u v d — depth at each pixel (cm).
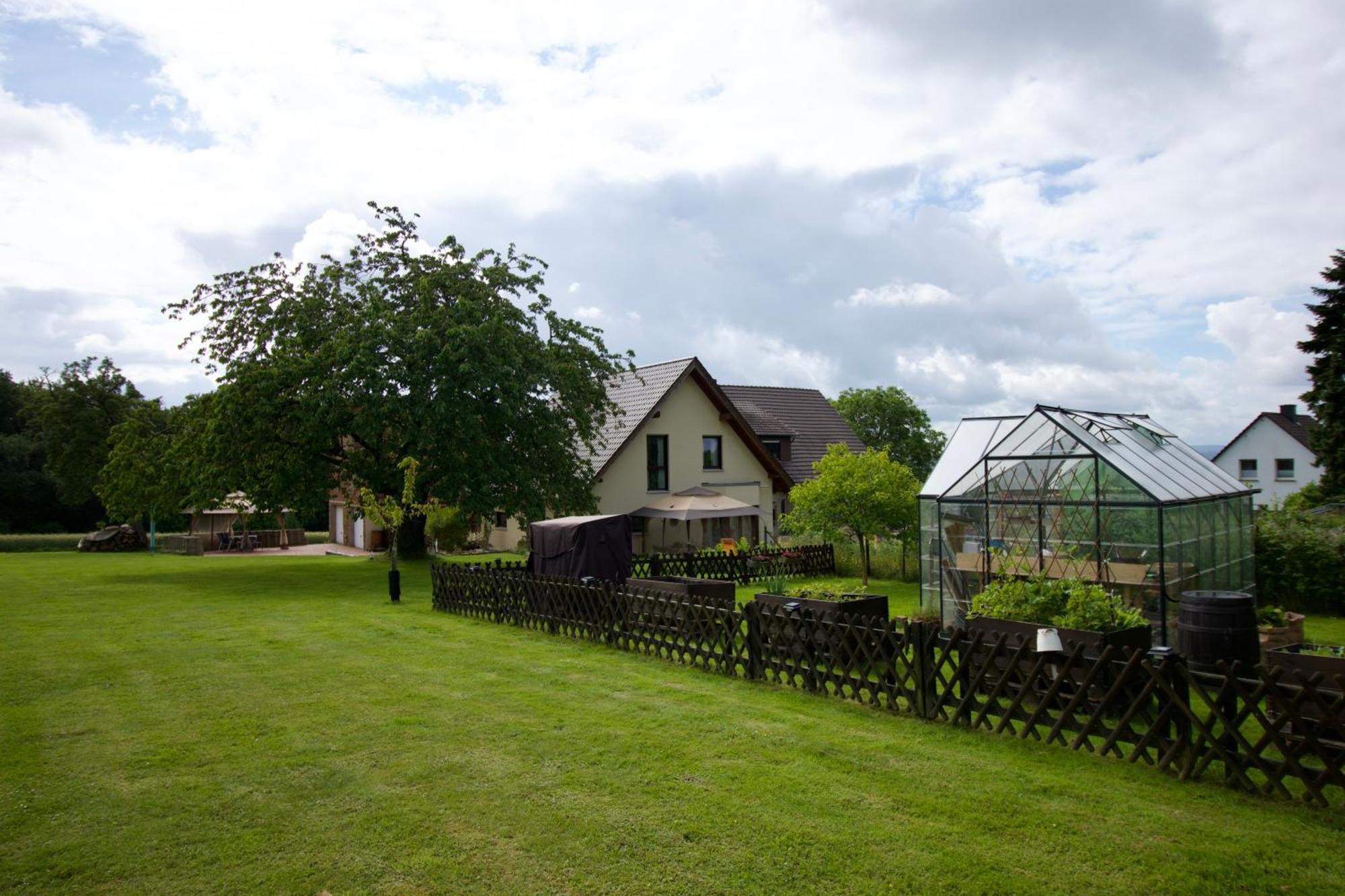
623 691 984
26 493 5397
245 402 2370
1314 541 1666
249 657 1189
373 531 4078
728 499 3102
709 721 849
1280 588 1686
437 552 3581
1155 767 701
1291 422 5397
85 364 4709
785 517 2245
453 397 2377
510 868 529
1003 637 795
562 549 1630
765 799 638
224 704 925
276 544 4522
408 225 2733
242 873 524
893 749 757
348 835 579
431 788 664
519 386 2511
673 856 544
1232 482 1503
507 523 3825
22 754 754
